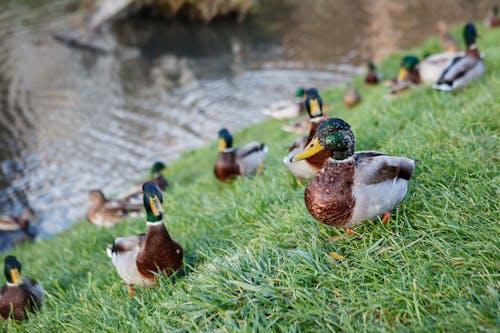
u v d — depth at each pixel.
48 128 6.04
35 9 11.81
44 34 9.97
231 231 1.88
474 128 1.97
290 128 3.85
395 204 1.51
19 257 3.02
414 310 1.31
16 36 9.95
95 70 8.00
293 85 6.39
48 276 2.30
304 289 1.40
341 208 1.43
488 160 1.73
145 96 6.73
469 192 1.60
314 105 2.13
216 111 5.96
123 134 5.70
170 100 6.49
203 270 1.63
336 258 1.50
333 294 1.40
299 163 1.95
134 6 10.48
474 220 1.50
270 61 7.41
